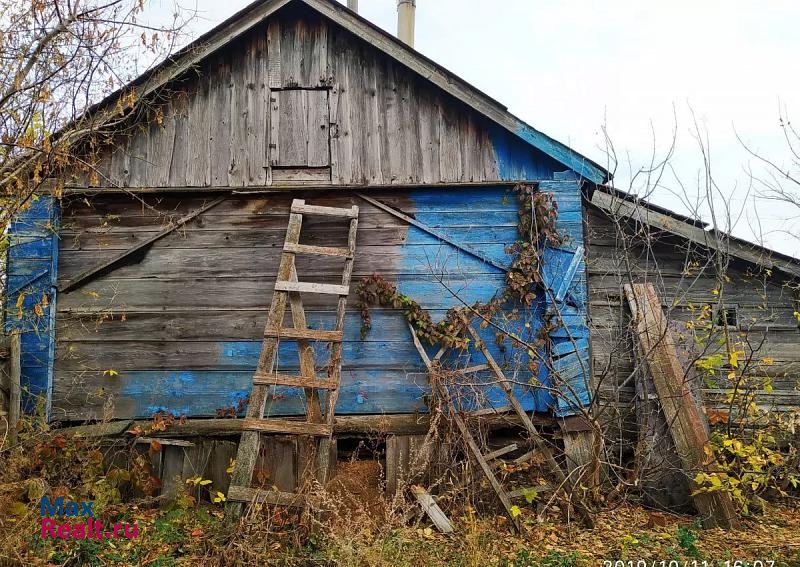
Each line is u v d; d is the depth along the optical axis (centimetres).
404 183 829
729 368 874
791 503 807
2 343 738
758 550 623
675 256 894
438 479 700
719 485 676
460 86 810
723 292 891
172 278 821
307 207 782
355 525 581
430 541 628
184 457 751
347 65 847
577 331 807
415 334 801
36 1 683
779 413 844
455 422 716
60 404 798
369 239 830
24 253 803
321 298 820
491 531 632
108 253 822
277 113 838
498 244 832
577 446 773
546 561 583
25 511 584
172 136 830
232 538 565
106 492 693
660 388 785
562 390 784
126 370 806
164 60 770
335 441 753
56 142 679
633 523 704
